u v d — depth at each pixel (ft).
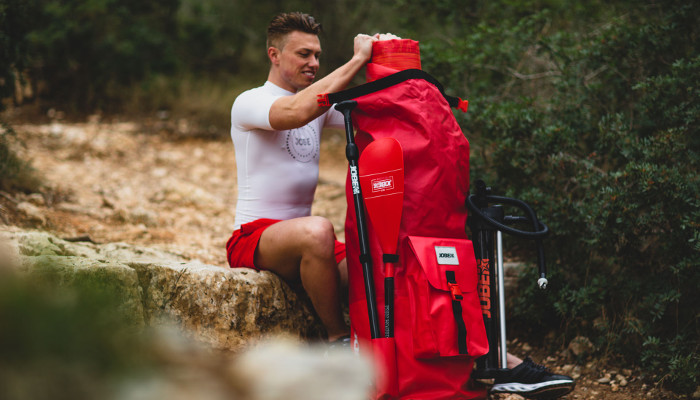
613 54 12.28
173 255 11.60
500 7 17.49
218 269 8.55
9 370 2.27
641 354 10.05
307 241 8.37
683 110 10.71
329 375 2.70
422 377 7.48
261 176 9.14
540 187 12.02
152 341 2.59
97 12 29.43
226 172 22.08
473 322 7.70
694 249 9.37
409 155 7.70
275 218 9.18
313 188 9.56
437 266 7.55
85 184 18.52
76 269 7.43
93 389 2.36
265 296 8.67
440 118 7.92
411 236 7.62
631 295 10.39
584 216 10.64
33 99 27.89
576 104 12.46
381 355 7.35
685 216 9.37
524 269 11.25
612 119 11.79
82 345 2.38
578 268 11.34
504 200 8.49
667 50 11.91
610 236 10.34
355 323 7.94
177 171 21.44
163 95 29.07
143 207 17.04
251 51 32.94
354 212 7.98
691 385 9.11
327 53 30.30
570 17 15.83
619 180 10.27
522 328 11.93
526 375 7.84
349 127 7.86
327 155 25.35
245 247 9.02
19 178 16.43
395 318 7.61
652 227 10.12
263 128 8.85
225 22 32.65
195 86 30.07
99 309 2.52
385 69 8.08
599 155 11.73
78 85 28.73
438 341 7.39
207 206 17.89
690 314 10.13
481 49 14.52
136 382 2.43
